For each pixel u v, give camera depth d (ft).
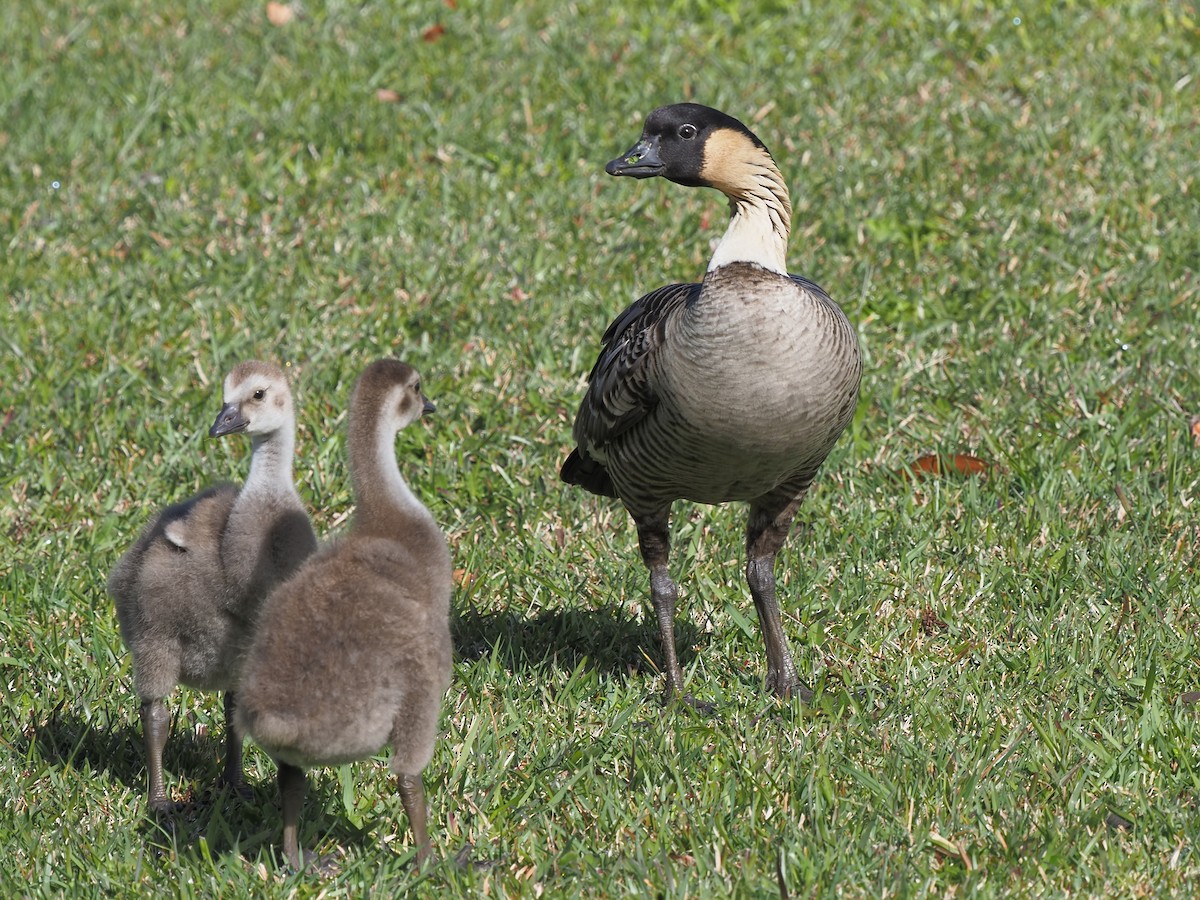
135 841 27.63
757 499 32.86
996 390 44.39
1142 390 43.83
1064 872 25.71
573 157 60.03
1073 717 30.48
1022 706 30.86
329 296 50.96
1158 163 56.95
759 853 26.25
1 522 39.65
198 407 44.50
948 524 38.65
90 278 52.29
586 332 48.62
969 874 25.55
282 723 23.94
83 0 77.51
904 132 60.13
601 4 73.67
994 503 39.40
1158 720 29.86
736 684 33.24
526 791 28.43
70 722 31.58
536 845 26.76
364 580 24.62
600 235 54.54
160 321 49.49
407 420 26.84
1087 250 51.60
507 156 60.44
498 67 67.51
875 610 35.55
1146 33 67.72
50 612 35.81
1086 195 55.16
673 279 51.65
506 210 55.93
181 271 52.80
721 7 72.18
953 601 35.45
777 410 29.71
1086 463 40.65
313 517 39.65
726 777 28.60
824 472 41.39
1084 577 35.73
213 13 75.41
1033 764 28.89
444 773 28.96
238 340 48.24
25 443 43.42
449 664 25.61
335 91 64.90
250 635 27.09
